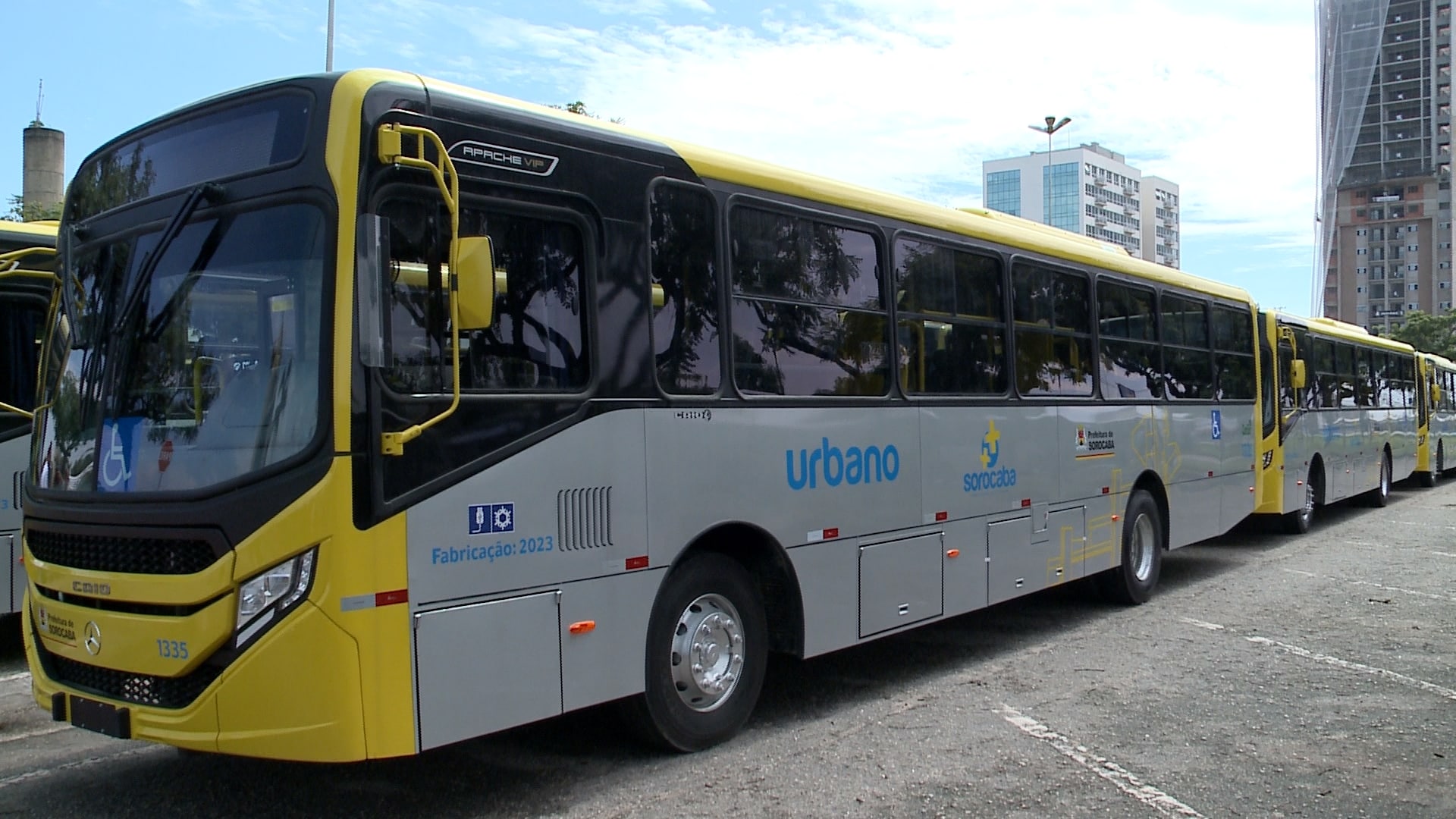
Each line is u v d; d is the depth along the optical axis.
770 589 6.24
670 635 5.47
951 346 7.53
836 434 6.45
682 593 5.54
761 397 5.95
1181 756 5.70
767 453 5.96
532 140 4.88
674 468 5.42
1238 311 12.67
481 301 4.25
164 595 4.28
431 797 5.09
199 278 4.55
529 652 4.71
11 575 7.78
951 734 6.08
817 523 6.28
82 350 4.99
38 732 6.30
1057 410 8.72
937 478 7.27
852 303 6.66
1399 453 21.75
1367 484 19.27
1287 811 4.94
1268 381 14.85
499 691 4.59
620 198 5.26
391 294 4.29
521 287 4.81
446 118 4.56
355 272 4.19
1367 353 19.58
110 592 4.49
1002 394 8.04
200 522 4.23
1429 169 101.50
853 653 8.24
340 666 4.07
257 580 4.12
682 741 5.61
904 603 6.95
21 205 28.23
